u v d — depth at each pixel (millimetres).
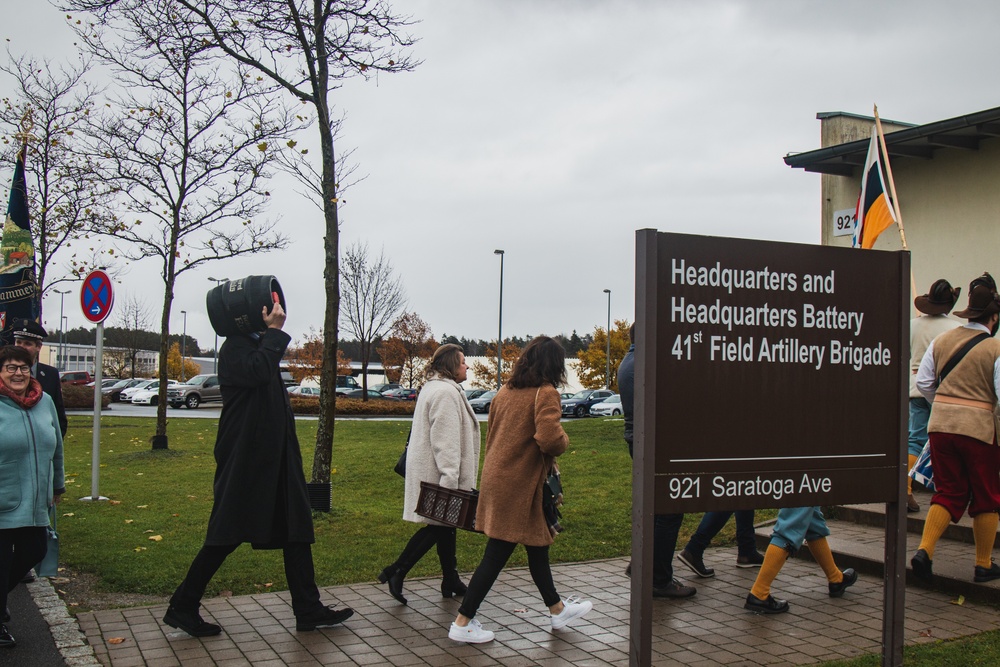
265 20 9680
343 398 44281
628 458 13086
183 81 15375
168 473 12727
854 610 5711
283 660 4715
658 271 3740
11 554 5031
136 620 5426
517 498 5062
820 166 13188
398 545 7633
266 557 7141
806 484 4043
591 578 6613
